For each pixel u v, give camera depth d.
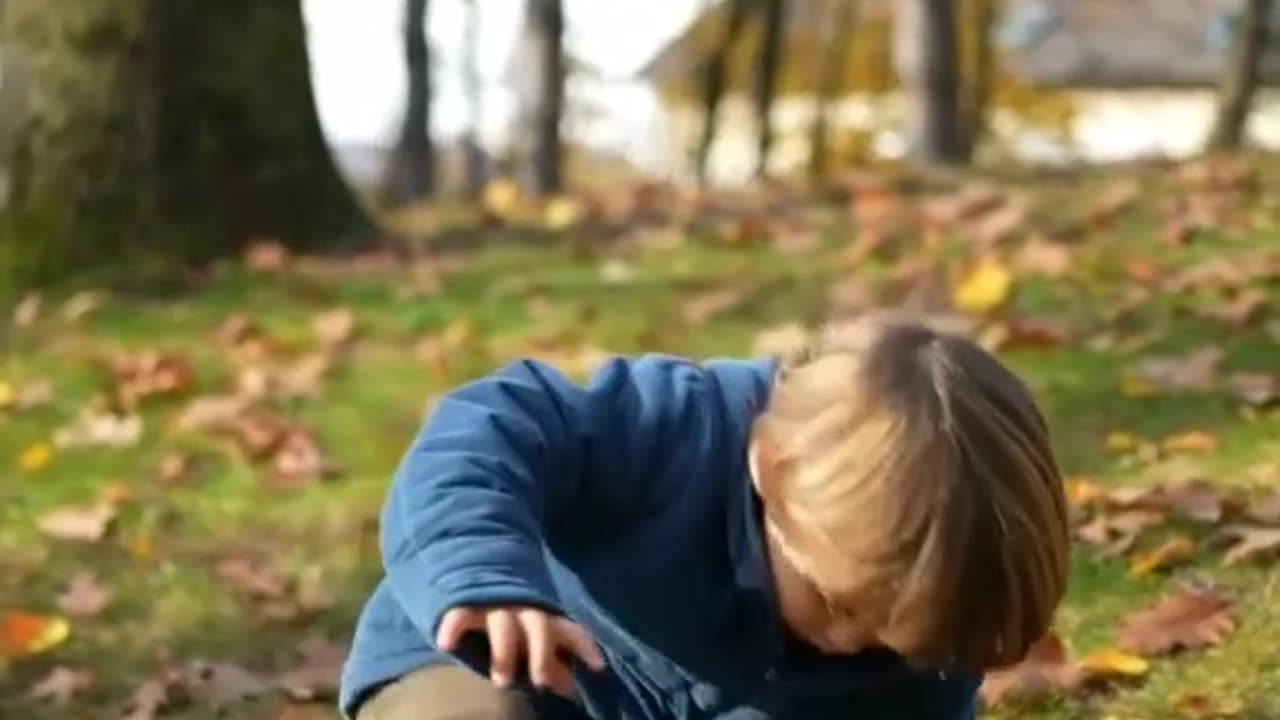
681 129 29.02
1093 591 4.16
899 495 2.25
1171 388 5.44
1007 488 2.27
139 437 5.79
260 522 5.10
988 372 2.37
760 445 2.42
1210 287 6.46
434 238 8.35
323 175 8.12
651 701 2.67
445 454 2.40
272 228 7.93
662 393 2.61
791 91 26.48
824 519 2.29
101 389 6.26
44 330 7.10
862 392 2.33
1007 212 7.81
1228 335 5.97
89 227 7.68
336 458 5.57
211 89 7.82
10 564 4.88
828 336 2.49
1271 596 4.06
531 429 2.49
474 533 2.27
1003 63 31.62
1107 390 5.47
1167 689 3.75
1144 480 4.73
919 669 2.47
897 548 2.24
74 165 7.69
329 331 6.78
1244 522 4.38
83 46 7.71
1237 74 15.93
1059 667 3.80
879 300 6.64
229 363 6.54
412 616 2.23
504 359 6.36
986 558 2.24
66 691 4.16
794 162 26.16
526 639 2.14
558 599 2.44
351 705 2.71
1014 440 2.30
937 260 7.19
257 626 4.47
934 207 8.16
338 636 4.40
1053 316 6.30
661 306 6.91
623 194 9.57
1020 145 27.20
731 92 25.77
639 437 2.57
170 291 7.46
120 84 7.70
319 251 7.98
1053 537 2.30
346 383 6.24
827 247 7.73
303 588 4.64
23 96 7.72
